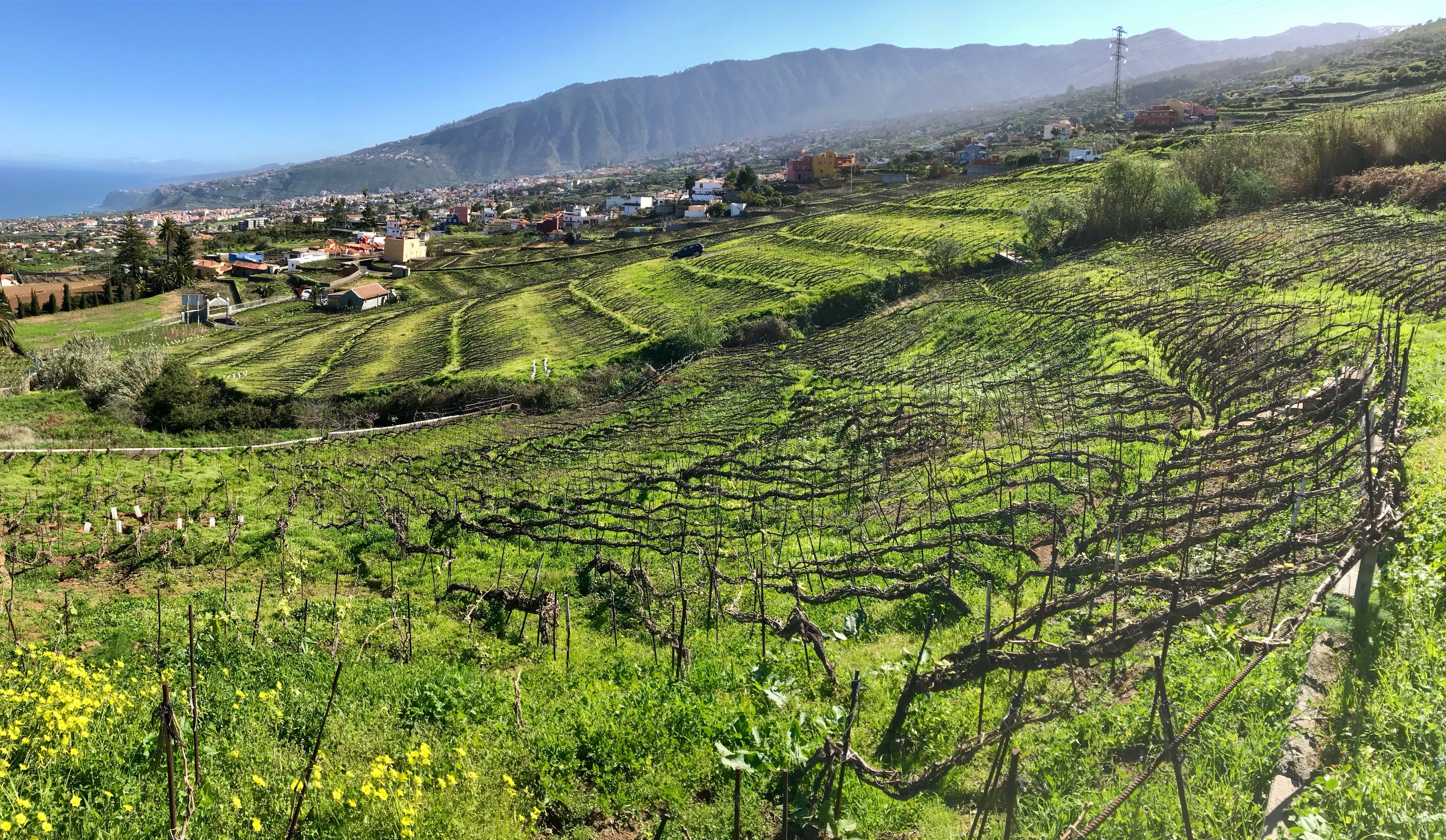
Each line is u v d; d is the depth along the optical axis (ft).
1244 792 25.13
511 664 50.03
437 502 98.22
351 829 27.96
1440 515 38.63
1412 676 28.07
